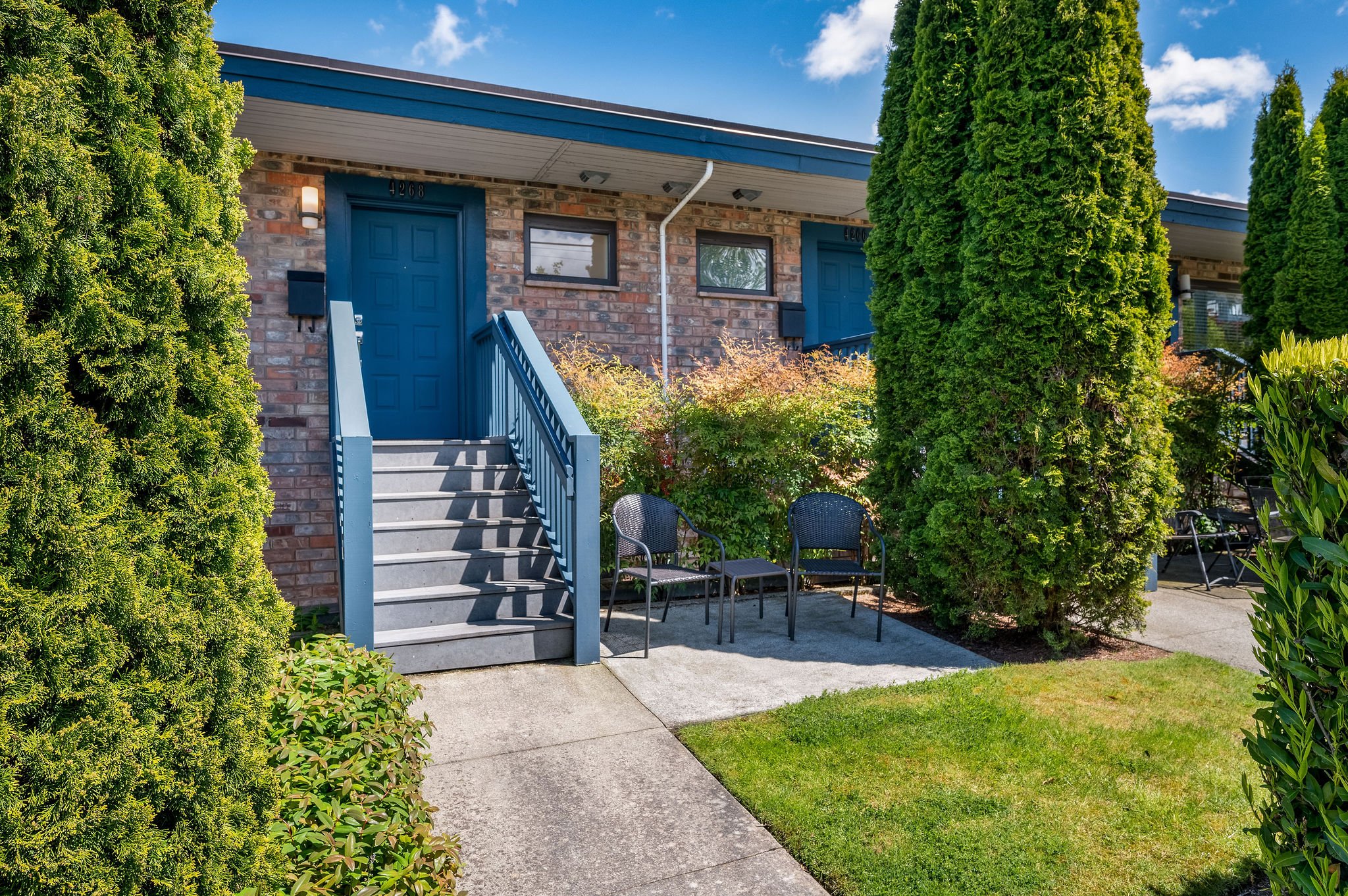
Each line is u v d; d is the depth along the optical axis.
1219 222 9.52
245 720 1.64
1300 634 1.61
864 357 6.74
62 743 1.29
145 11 1.57
